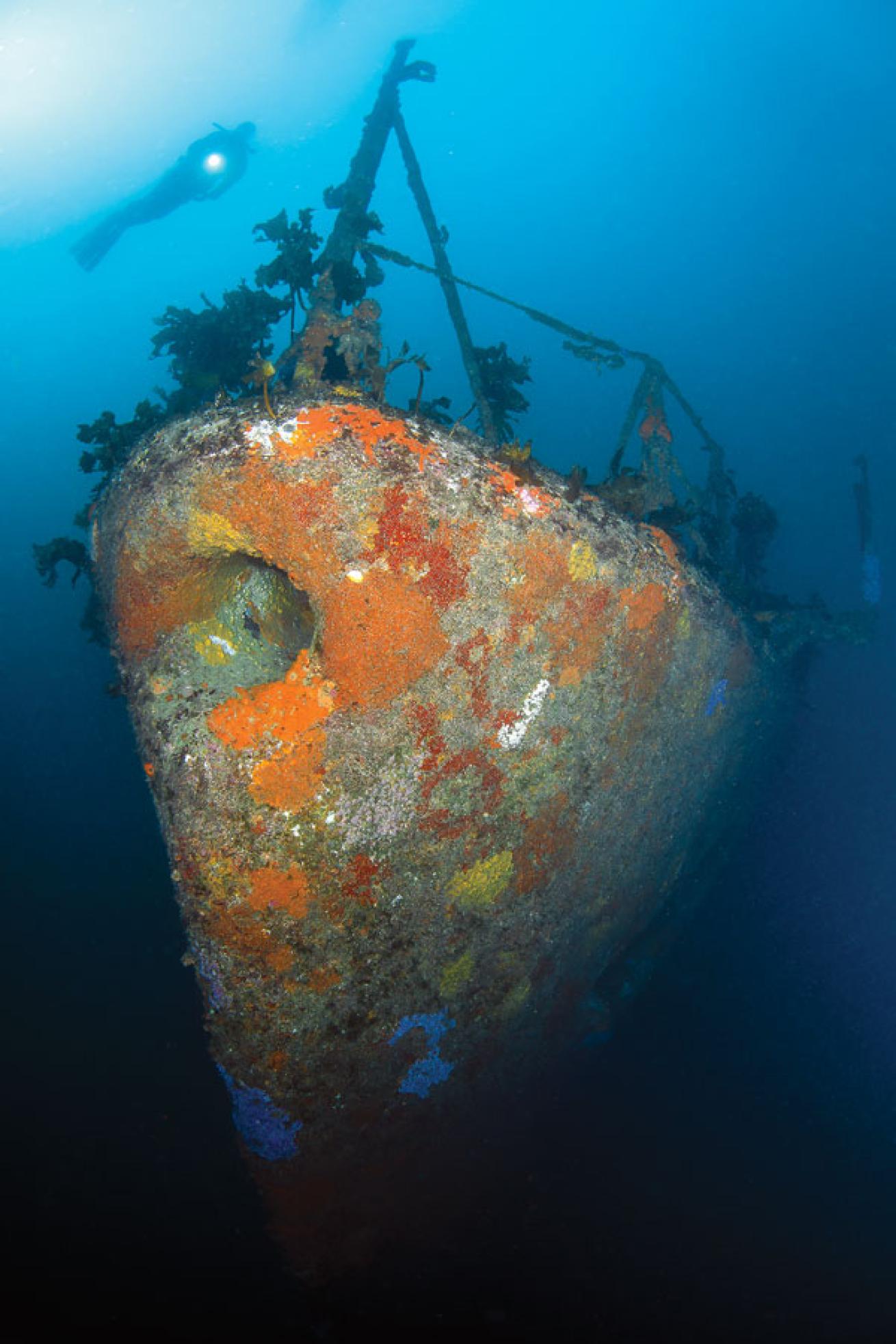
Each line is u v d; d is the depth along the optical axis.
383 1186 3.53
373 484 2.52
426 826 2.88
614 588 3.19
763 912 6.93
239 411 2.69
